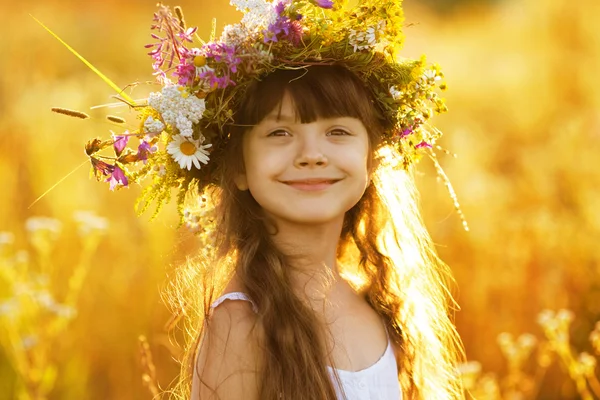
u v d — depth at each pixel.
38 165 5.29
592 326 4.36
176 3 12.20
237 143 2.34
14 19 10.46
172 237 4.32
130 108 2.29
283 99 2.26
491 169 6.52
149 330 4.03
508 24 11.64
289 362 2.22
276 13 2.24
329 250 2.45
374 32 2.34
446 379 2.88
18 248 4.68
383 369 2.46
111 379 3.95
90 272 4.31
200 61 2.20
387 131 2.50
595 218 4.96
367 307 2.64
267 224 2.39
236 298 2.27
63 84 7.45
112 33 10.87
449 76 9.53
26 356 3.78
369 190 2.75
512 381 3.81
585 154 5.83
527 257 4.57
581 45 9.58
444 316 2.99
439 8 17.28
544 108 7.88
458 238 4.77
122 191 4.99
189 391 2.55
